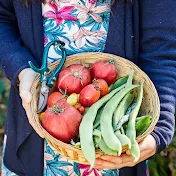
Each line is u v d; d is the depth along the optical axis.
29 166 1.72
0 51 1.64
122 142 1.30
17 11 1.58
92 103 1.44
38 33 1.58
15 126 1.75
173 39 1.54
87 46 1.58
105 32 1.57
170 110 1.50
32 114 1.41
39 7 1.55
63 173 1.69
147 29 1.55
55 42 1.52
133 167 1.66
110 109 1.40
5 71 1.62
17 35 1.72
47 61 1.57
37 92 1.49
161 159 2.29
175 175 2.27
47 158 1.68
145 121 1.38
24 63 1.58
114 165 1.38
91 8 1.53
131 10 1.52
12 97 1.71
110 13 1.54
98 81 1.47
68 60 1.54
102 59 1.54
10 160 1.80
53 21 1.57
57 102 1.42
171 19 1.52
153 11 1.52
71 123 1.36
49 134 1.34
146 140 1.40
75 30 1.56
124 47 1.57
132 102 1.49
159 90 1.53
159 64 1.55
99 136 1.32
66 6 1.54
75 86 1.47
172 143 2.17
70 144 1.35
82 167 1.67
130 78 1.48
